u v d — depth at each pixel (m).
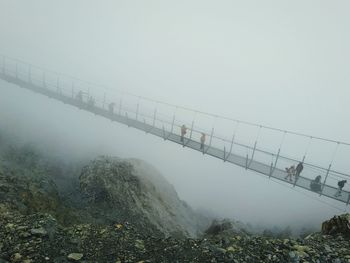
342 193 21.12
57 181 19.81
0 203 10.41
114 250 7.19
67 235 7.56
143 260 6.88
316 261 7.38
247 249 7.87
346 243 8.69
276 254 7.59
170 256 7.20
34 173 17.78
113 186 19.05
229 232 18.28
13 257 6.25
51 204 13.52
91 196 18.09
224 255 7.35
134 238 8.01
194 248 7.68
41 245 6.80
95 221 14.87
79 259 6.53
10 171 15.67
